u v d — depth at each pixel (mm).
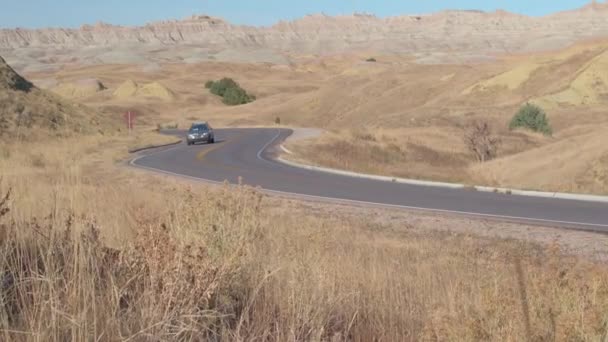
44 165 21516
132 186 19328
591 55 101000
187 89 181625
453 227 15906
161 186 22297
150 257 4535
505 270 7977
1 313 3555
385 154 53094
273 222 11781
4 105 46562
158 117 131375
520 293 4113
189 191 8875
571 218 17531
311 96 134250
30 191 7473
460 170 45312
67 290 3812
